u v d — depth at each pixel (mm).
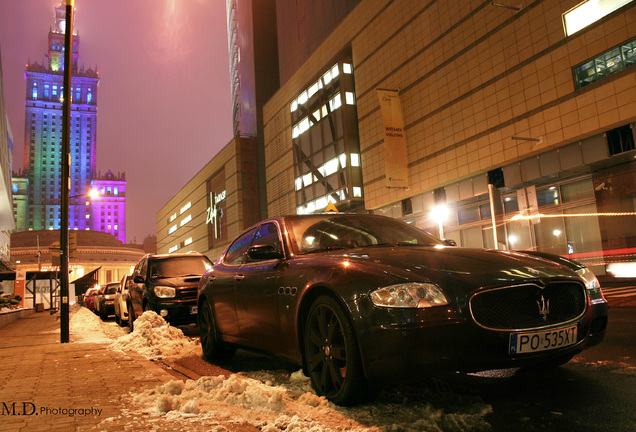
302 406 2863
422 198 26531
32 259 120562
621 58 16469
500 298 2670
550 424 2463
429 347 2539
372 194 30109
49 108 190125
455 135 23672
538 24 19406
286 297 3535
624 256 17375
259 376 4129
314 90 37219
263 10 64938
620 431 2307
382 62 29375
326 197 34562
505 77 20891
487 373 3656
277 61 63875
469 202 24359
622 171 17609
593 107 17297
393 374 2590
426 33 25688
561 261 3400
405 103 27344
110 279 132250
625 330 5496
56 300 30688
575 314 2875
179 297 8625
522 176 20562
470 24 22797
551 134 18812
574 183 19438
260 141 59812
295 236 4020
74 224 194250
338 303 2924
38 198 181875
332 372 2957
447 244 4238
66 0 9188
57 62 198250
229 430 2400
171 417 2658
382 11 29297
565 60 18344
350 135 32438
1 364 5152
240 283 4395
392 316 2619
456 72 23625
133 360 5125
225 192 62938
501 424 2490
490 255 3170
